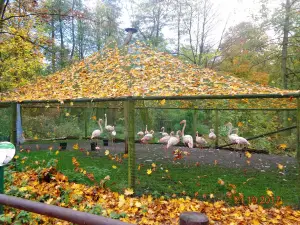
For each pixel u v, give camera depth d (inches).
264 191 186.9
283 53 458.3
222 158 301.0
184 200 165.2
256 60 472.4
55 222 134.3
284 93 139.5
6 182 171.2
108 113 502.3
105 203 154.3
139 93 166.9
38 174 185.5
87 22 796.6
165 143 358.6
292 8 421.1
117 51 255.9
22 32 395.9
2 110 353.7
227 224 132.3
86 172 200.2
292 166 265.1
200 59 721.6
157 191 179.2
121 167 246.8
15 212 133.8
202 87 177.5
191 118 521.7
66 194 157.6
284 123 399.2
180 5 753.0
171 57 250.1
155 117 501.4
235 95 148.6
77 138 413.4
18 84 410.3
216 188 192.4
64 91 214.7
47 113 441.4
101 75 228.7
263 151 342.3
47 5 464.4
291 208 154.6
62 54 545.6
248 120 399.9
